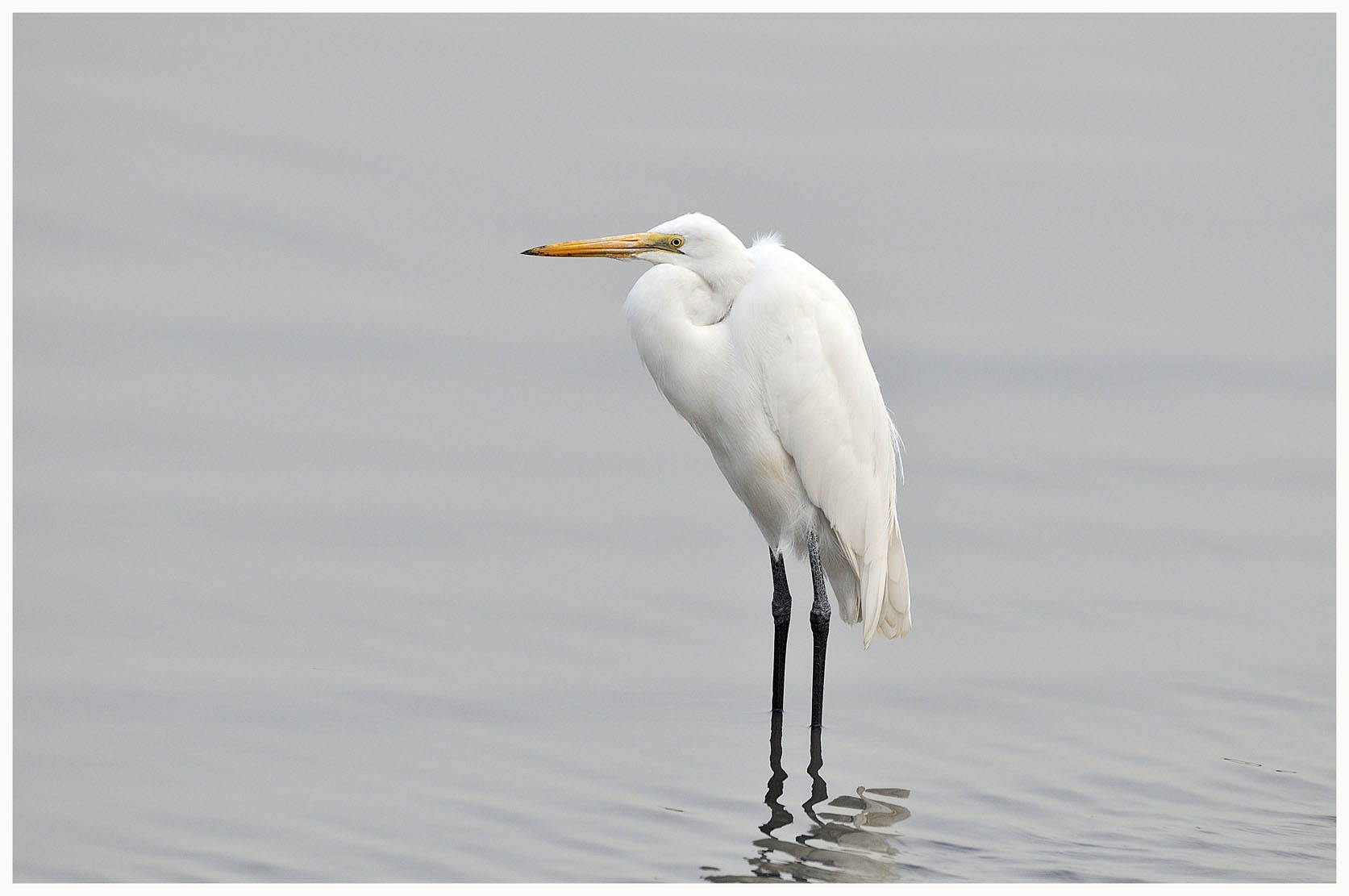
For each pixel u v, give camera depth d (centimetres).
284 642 1382
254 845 1015
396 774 1128
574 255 1258
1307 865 995
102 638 1374
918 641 1433
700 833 1038
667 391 1294
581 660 1373
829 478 1267
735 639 1440
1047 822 1064
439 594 1507
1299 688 1323
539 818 1060
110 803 1074
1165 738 1220
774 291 1243
